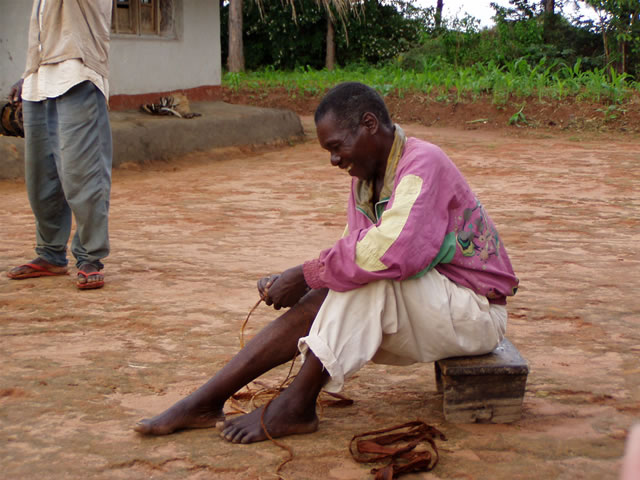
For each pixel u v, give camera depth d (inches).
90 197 165.6
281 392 104.3
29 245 217.8
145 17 489.1
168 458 88.6
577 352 127.5
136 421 99.8
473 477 83.7
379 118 92.9
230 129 486.0
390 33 1170.6
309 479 83.7
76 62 160.1
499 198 301.9
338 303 90.4
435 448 87.5
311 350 89.7
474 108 616.4
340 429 98.3
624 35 824.9
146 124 430.3
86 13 161.5
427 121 629.9
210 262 199.0
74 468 85.8
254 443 93.3
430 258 89.4
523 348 129.8
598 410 102.8
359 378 119.0
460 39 992.9
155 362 123.6
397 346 94.5
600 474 84.1
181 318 149.2
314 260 90.9
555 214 265.9
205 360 124.6
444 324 92.0
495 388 97.3
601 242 219.9
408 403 107.3
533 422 98.7
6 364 121.3
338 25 1135.0
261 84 816.9
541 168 390.3
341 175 386.3
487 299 98.0
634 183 335.3
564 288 169.6
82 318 148.7
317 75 914.7
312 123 671.1
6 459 88.0
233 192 331.9
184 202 304.0
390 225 87.3
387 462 87.8
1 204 294.4
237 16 1027.9
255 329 142.4
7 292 167.8
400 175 92.0
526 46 952.9
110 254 208.1
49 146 170.2
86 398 107.5
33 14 164.7
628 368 119.3
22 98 168.2
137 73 475.8
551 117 582.2
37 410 102.8
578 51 959.6
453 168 94.7
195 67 532.4
